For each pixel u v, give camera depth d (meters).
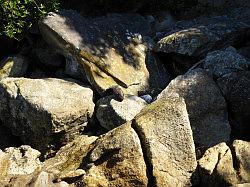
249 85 10.73
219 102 10.75
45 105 10.53
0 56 13.52
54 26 11.92
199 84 10.91
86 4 13.95
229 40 12.77
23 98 10.73
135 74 12.27
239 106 10.63
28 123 10.84
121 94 11.07
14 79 11.30
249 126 10.59
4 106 11.12
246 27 13.07
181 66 12.64
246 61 11.41
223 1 14.73
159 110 9.55
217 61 11.35
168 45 12.48
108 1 14.12
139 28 13.72
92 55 11.87
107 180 9.14
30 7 12.20
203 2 14.81
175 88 10.98
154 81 12.45
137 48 12.88
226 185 8.63
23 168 10.02
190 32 12.53
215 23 13.37
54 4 12.17
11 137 11.58
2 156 10.10
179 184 9.16
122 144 9.23
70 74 12.27
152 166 9.13
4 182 9.10
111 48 12.37
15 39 13.05
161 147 9.27
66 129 10.73
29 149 10.48
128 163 9.14
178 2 14.80
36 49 12.88
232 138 10.62
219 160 8.97
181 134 9.34
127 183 9.11
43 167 9.95
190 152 9.30
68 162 9.87
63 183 9.13
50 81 11.45
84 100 11.06
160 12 14.66
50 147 10.85
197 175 9.21
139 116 9.62
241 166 8.78
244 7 14.41
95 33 12.45
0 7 11.53
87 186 9.04
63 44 11.92
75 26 12.22
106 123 10.91
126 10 14.39
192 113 10.65
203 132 10.50
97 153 9.34
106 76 11.84
